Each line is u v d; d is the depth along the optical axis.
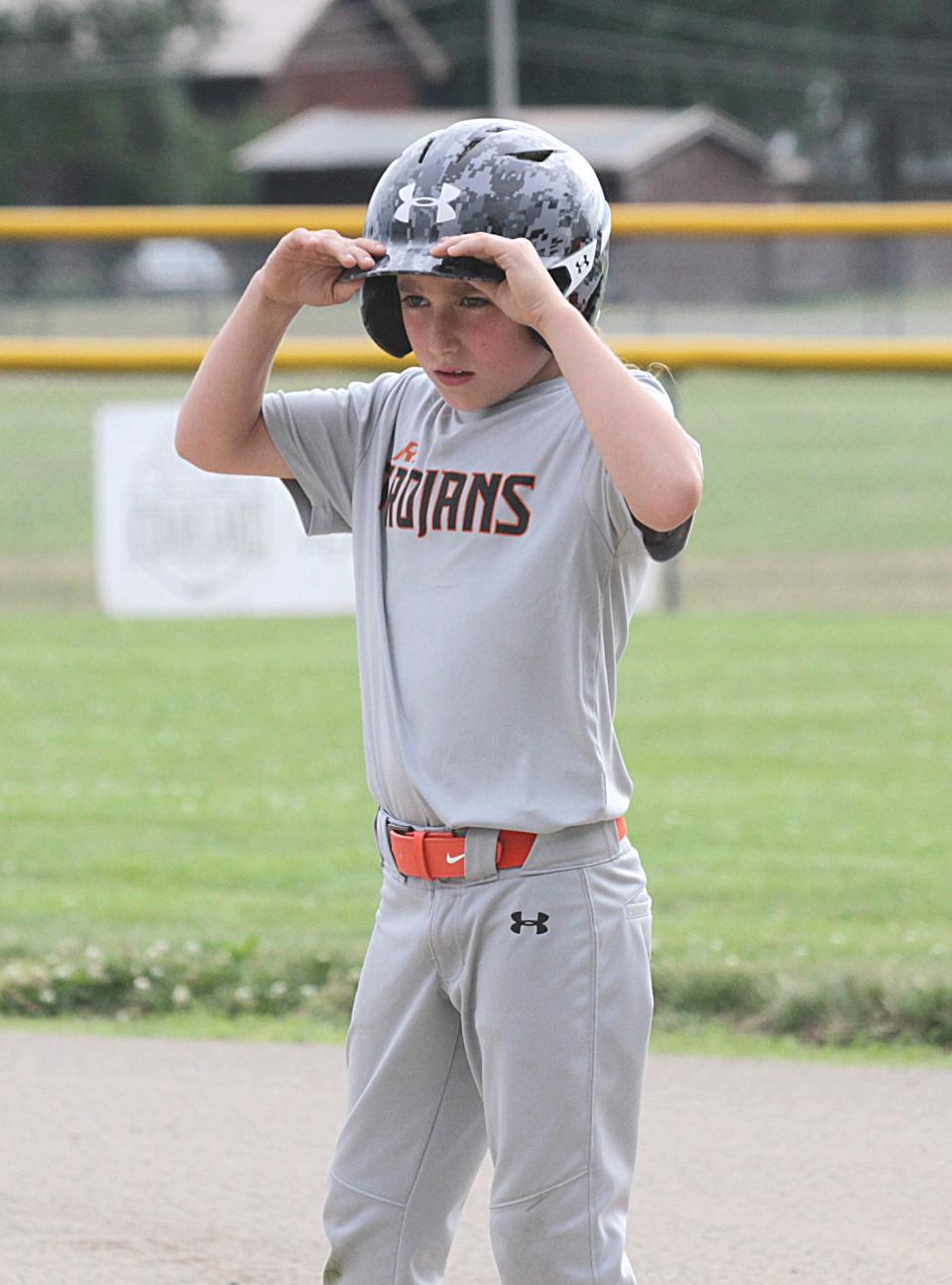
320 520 10.42
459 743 9.13
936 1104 14.97
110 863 20.95
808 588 41.16
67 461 63.75
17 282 151.12
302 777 25.00
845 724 27.78
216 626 36.38
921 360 36.34
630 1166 9.55
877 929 18.33
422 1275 9.85
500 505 9.14
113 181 195.50
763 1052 16.23
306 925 18.75
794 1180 13.62
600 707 9.26
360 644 9.83
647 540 9.02
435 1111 9.69
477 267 8.88
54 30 196.25
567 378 8.73
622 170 184.88
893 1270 12.27
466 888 9.16
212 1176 13.78
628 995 9.30
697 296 132.62
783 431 74.94
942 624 36.12
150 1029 16.91
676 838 21.75
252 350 9.94
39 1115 14.86
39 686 30.78
